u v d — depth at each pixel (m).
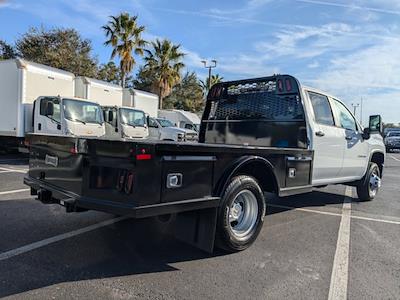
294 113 6.16
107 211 3.68
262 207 4.89
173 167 3.80
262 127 6.53
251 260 4.41
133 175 3.55
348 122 7.43
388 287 3.79
